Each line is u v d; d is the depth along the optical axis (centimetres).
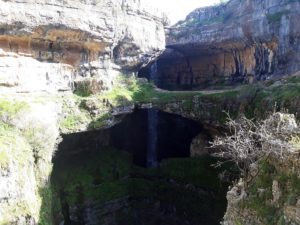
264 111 2566
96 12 2842
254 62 4016
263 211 1215
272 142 1231
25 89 2416
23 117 2005
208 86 4769
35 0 2470
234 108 2886
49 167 2152
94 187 2917
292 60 3438
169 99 3166
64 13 2619
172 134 4156
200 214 2936
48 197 2053
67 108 2581
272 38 3616
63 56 2839
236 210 1333
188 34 4672
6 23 2350
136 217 3038
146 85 3481
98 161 3141
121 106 2909
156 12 3597
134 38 3284
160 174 3266
